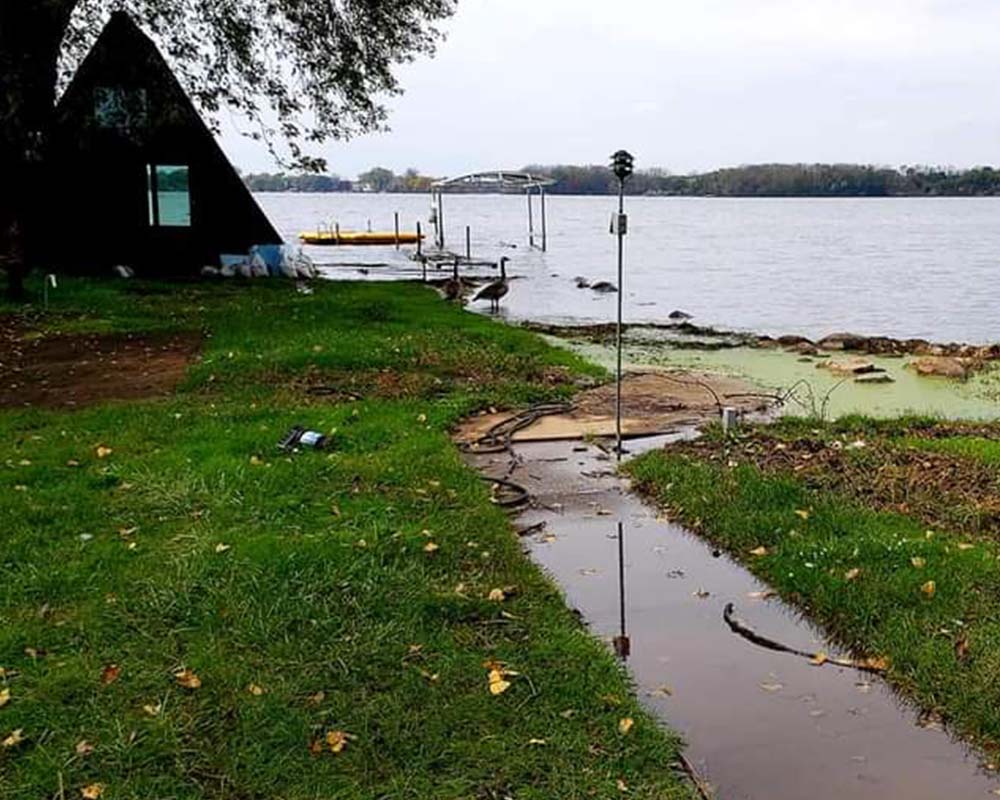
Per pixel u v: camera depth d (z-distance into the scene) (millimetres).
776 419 8438
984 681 3516
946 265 35969
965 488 5852
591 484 6336
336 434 7141
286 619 4055
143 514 5363
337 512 5379
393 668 3699
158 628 4000
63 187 20078
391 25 17094
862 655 3924
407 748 3197
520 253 41656
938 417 8992
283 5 16484
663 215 94125
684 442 7305
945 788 3051
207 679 3604
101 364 10578
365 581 4410
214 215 21344
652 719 3412
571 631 4055
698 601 4492
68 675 3617
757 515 5379
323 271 30234
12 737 3227
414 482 6016
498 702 3475
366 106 17891
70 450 6695
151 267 21000
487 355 11062
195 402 8461
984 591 4266
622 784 3023
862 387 11312
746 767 3168
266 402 8453
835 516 5328
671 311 21672
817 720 3453
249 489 5766
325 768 3100
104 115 19062
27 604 4219
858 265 36000
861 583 4395
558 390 9391
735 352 14320
